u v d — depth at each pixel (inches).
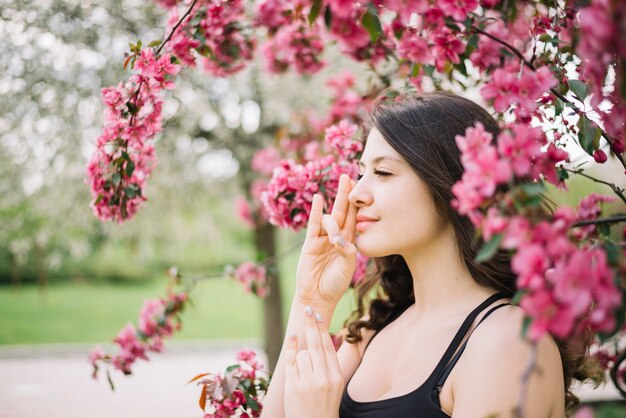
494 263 55.9
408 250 57.6
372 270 74.9
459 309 56.6
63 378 277.0
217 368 298.5
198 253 768.3
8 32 156.6
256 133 197.8
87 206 204.2
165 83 66.0
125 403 231.3
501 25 69.1
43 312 540.7
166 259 770.8
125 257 750.5
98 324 477.7
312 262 62.1
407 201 55.6
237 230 496.4
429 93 60.8
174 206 215.6
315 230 62.6
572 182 85.7
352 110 119.3
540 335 31.1
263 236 220.1
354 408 56.2
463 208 35.9
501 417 46.5
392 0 43.7
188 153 197.5
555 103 58.3
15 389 254.1
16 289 668.7
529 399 47.1
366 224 57.4
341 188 61.7
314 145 102.0
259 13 84.7
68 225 212.5
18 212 225.8
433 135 55.8
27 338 409.7
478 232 35.5
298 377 55.6
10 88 164.2
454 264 57.4
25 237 253.3
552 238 33.0
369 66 90.2
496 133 58.4
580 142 55.1
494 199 36.4
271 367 216.2
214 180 209.3
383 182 56.7
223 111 191.9
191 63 74.0
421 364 54.6
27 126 175.6
